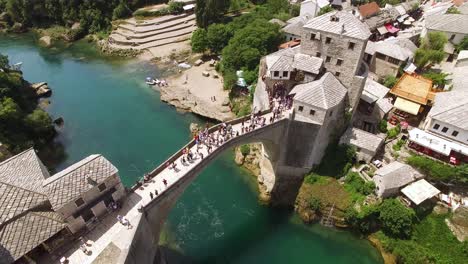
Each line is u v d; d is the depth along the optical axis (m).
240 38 86.00
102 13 124.25
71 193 35.03
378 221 50.72
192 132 72.50
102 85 91.31
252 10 117.19
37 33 126.62
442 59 70.62
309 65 55.75
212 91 85.31
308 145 54.06
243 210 56.88
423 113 61.47
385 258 48.38
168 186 41.41
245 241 51.91
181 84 89.19
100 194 37.94
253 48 83.12
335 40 53.09
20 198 36.03
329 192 53.81
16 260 31.86
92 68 100.75
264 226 54.38
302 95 51.41
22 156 41.34
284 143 55.00
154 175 43.69
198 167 45.00
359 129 57.00
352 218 50.78
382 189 50.09
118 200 39.94
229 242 51.56
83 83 92.56
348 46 52.38
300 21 88.56
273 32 84.75
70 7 124.19
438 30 76.88
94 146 69.06
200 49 97.62
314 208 53.41
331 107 50.19
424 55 70.88
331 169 56.75
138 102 83.69
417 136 54.59
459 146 52.31
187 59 101.88
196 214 55.69
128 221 37.28
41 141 69.06
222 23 107.38
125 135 72.12
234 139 48.06
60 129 74.31
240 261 49.09
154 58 103.69
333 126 55.16
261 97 62.19
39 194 37.09
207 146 46.72
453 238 47.97
